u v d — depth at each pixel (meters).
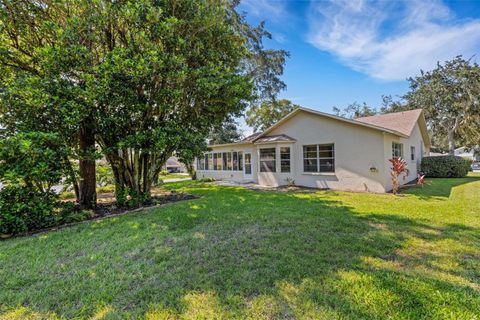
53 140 5.47
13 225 4.80
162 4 7.06
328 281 2.78
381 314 2.21
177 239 4.34
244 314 2.26
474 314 2.19
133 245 4.10
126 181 8.04
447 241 3.97
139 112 7.05
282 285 2.72
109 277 3.02
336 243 3.93
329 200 7.88
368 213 5.92
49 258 3.63
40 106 5.49
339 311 2.26
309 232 4.50
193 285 2.77
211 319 2.21
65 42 5.91
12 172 4.73
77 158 6.29
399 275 2.88
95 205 7.39
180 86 7.27
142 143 6.89
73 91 5.70
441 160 15.16
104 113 6.62
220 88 7.75
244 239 4.21
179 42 6.92
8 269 3.29
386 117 15.14
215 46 8.40
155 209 6.95
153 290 2.69
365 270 3.03
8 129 5.95
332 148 11.21
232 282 2.81
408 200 7.60
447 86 22.12
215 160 18.94
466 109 21.14
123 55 6.13
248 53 10.19
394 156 11.01
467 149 28.36
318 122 11.67
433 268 3.08
